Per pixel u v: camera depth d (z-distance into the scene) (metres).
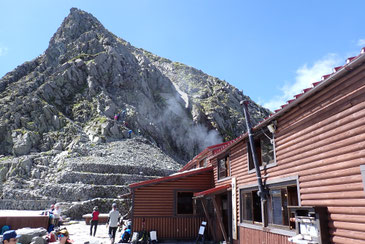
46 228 13.71
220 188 13.88
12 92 64.88
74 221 24.48
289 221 8.70
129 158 43.91
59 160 40.78
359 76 6.26
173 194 16.62
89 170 37.06
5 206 31.02
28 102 54.66
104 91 69.12
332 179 6.96
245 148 12.73
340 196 6.62
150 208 16.11
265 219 10.30
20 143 44.59
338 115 6.95
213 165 17.25
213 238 15.21
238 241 12.84
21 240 10.74
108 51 81.38
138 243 14.84
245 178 12.43
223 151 15.07
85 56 77.94
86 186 32.19
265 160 10.97
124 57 86.00
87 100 64.81
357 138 6.26
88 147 45.72
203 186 17.12
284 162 9.30
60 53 85.12
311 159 7.88
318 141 7.65
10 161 39.22
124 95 73.31
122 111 63.19
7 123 48.91
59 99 63.19
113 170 38.06
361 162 6.08
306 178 8.02
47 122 52.34
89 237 15.78
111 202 29.55
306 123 8.26
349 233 6.23
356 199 6.14
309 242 6.96
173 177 16.69
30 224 13.31
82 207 28.36
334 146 7.00
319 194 7.40
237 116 96.62
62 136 49.28
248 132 11.36
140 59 96.56
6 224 12.94
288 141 9.16
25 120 50.38
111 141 50.97
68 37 91.88
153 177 38.88
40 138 47.78
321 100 7.58
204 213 16.64
